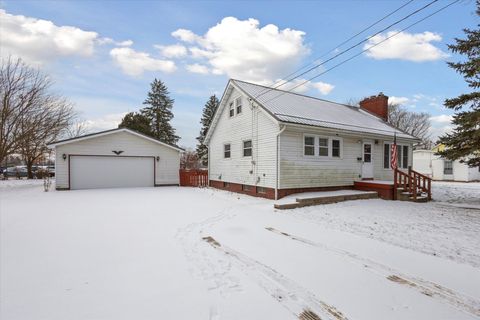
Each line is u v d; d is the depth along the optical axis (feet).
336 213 26.89
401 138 48.83
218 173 53.06
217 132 53.78
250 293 10.06
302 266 12.82
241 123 44.88
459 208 30.53
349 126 42.09
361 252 14.90
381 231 19.77
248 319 8.28
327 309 8.96
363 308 9.04
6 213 25.88
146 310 8.71
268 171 37.76
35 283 10.66
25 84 63.16
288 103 44.19
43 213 25.90
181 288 10.37
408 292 10.25
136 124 110.83
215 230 19.79
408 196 36.42
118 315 8.38
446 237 18.13
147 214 25.68
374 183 39.73
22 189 51.47
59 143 50.39
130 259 13.53
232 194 44.01
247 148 43.62
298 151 37.60
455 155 34.42
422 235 18.66
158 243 16.35
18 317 8.20
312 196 34.12
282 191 36.14
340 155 41.96
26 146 67.56
